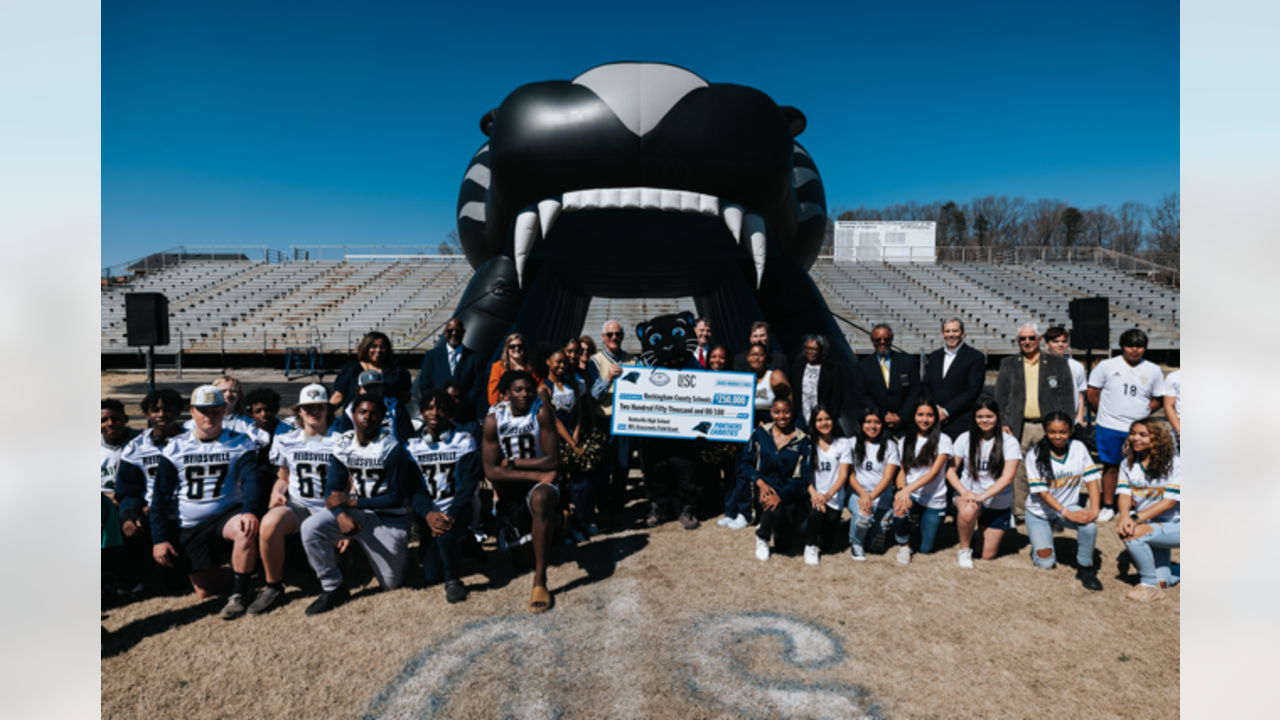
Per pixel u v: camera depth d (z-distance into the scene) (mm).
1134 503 3832
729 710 2762
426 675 3043
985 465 4340
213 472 3863
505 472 4031
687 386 5152
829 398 5410
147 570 4152
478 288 6922
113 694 2906
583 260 6805
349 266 31688
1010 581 4082
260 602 3697
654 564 4363
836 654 3201
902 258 35844
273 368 22375
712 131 5242
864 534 4398
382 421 3957
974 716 2717
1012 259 36062
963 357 5195
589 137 5191
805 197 7379
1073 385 5215
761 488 4426
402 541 3943
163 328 8594
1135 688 2910
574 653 3225
